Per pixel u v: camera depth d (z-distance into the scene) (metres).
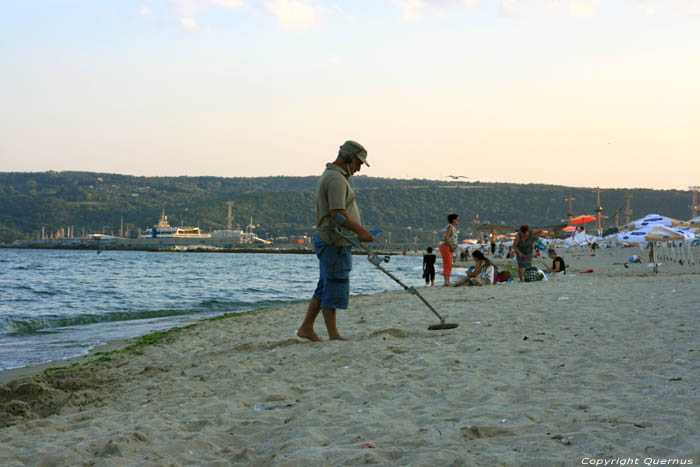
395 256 153.88
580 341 5.88
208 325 10.75
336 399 4.08
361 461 2.74
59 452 3.12
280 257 144.38
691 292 10.18
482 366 4.86
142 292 24.00
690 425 3.06
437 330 6.91
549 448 2.79
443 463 2.65
